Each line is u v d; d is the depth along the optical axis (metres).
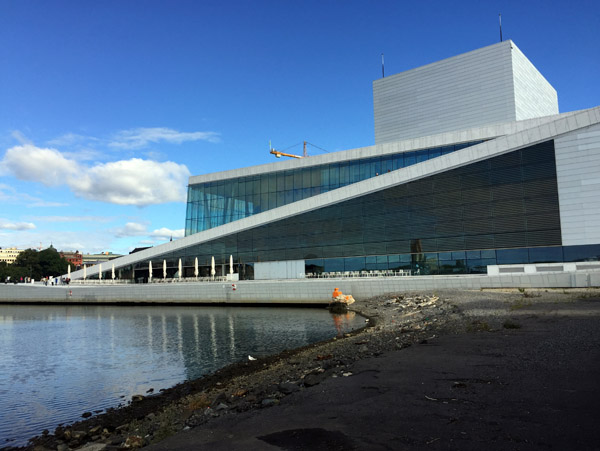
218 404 10.90
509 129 45.50
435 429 6.11
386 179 43.31
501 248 37.50
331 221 46.22
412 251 41.59
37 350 24.09
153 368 18.36
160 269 57.38
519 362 9.91
